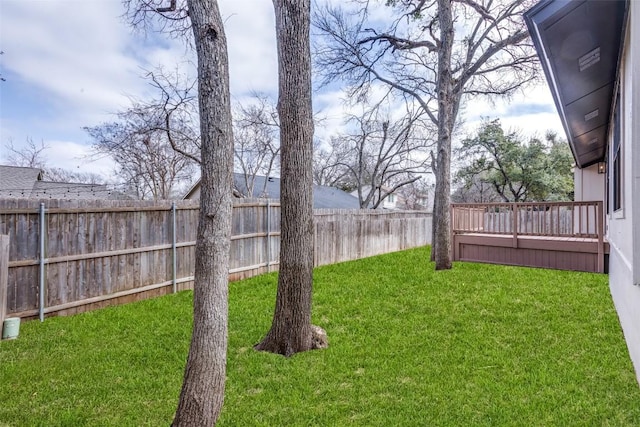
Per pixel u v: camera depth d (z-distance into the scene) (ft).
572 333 12.10
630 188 9.78
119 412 7.95
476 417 7.48
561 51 10.36
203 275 6.84
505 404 7.93
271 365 10.18
